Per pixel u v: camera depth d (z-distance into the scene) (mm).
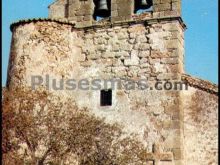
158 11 17172
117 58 17312
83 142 13797
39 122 13680
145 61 16922
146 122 16281
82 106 17094
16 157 13258
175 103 16156
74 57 17766
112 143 15305
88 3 18172
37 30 17297
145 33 17203
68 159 14062
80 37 17938
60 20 17578
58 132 13625
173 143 15781
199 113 16703
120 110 16703
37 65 16922
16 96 14047
